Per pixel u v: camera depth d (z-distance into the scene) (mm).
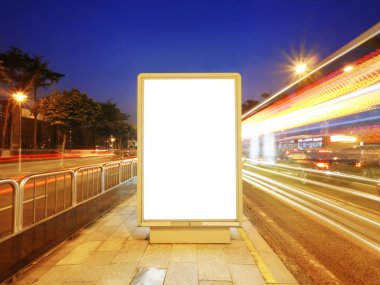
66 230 5176
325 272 4059
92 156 63125
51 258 4332
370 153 13406
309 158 16734
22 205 3941
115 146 98000
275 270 3918
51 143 62344
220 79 4914
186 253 4508
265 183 14039
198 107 4914
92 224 6426
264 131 22469
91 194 6891
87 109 49281
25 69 45812
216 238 4973
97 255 4438
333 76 12180
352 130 14938
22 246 3846
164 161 4895
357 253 4785
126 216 7277
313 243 5301
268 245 5031
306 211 7906
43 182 4652
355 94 11992
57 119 47156
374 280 3807
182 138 4910
